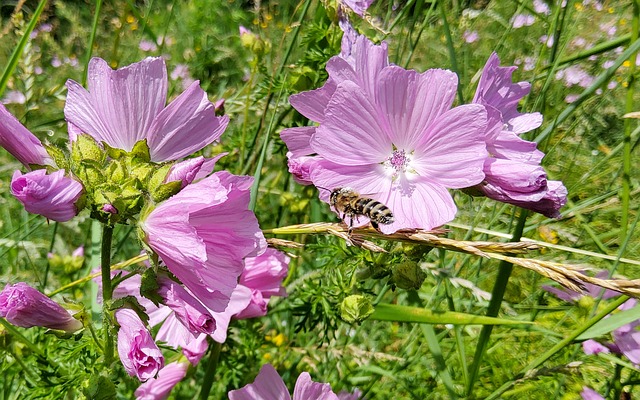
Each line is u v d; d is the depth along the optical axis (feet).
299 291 0.76
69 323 0.53
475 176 0.55
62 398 0.60
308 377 0.63
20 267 1.00
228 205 0.48
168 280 0.50
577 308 0.83
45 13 1.64
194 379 0.84
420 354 0.89
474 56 1.53
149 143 0.53
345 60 0.58
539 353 0.92
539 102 0.80
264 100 0.98
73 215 0.48
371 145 0.58
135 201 0.48
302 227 0.60
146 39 2.05
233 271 0.49
